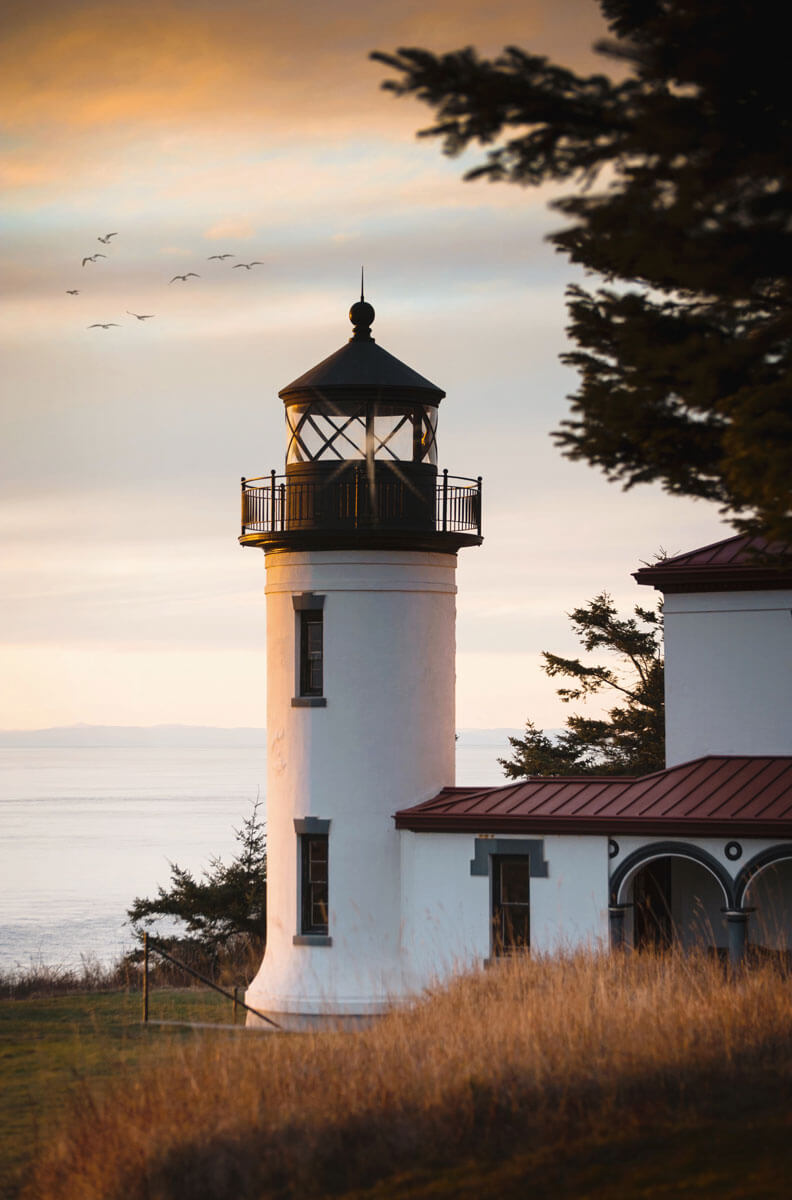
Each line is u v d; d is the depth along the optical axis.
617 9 28.36
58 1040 45.84
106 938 136.75
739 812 49.62
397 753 58.25
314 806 58.12
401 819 55.50
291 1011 56.28
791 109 24.97
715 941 53.91
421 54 24.48
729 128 24.59
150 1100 29.34
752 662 55.16
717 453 30.88
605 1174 24.39
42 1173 28.02
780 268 25.28
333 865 57.78
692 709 55.97
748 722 55.03
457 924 54.12
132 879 198.62
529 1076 28.47
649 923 53.78
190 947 78.31
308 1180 25.52
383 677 58.38
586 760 96.56
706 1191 23.23
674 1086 28.19
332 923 57.38
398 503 58.62
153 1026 49.19
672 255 25.03
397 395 58.62
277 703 59.81
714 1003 33.41
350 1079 29.05
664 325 28.38
